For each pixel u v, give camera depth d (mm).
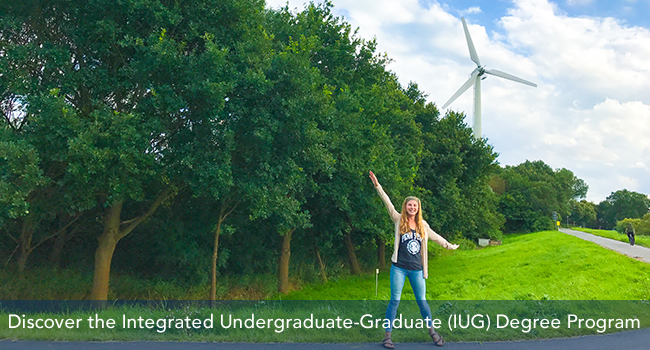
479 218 52312
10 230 14727
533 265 22422
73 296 14578
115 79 11555
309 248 25141
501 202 85750
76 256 17812
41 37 11805
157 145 12609
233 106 12312
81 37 11414
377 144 20094
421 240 5418
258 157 13391
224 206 14789
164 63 10945
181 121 12383
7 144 9297
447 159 31516
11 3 10820
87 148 9773
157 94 10992
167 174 12836
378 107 20047
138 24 11898
